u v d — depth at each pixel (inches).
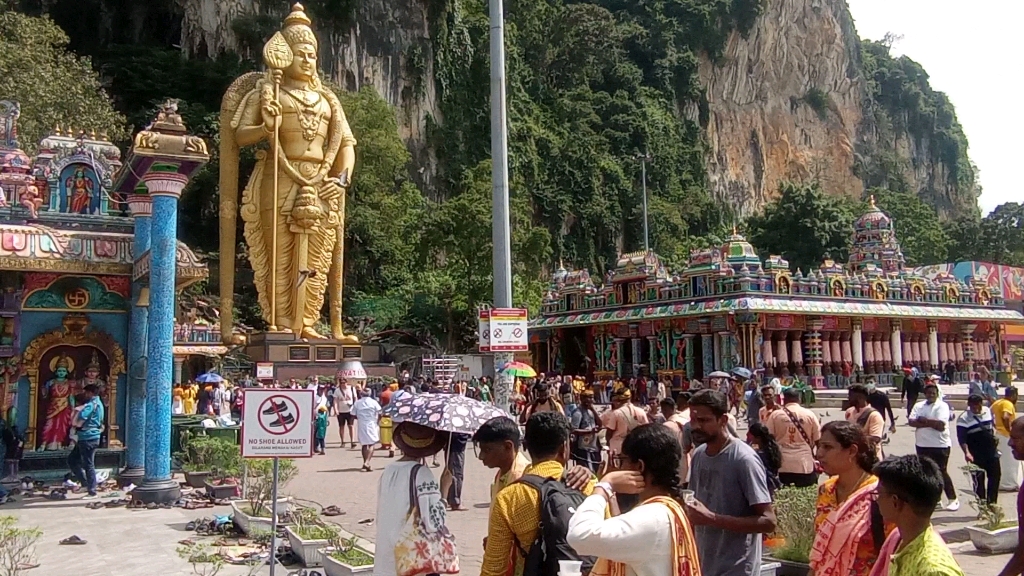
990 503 460.1
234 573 378.0
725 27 4389.8
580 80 3806.6
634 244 3472.0
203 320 1648.6
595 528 160.7
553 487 202.5
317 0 2659.9
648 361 1878.7
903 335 1935.3
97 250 636.7
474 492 640.4
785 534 354.3
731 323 1651.1
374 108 2412.6
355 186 2299.5
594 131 3686.0
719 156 4411.9
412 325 2212.1
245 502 510.9
